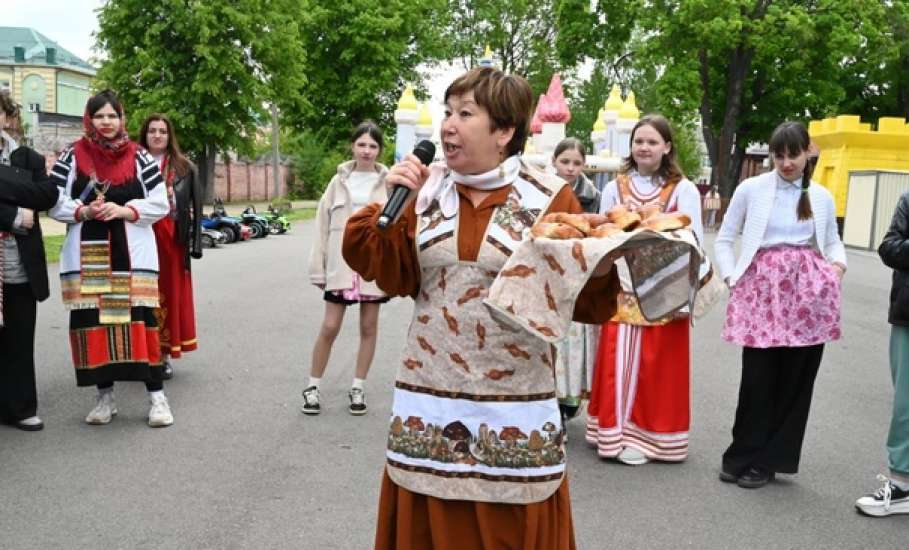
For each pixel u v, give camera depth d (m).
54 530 3.95
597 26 35.19
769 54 32.22
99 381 5.32
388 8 39.84
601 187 9.24
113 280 5.29
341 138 41.19
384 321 9.91
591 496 4.55
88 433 5.38
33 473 4.66
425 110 9.77
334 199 5.86
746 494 4.64
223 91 29.31
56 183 5.28
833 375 7.75
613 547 3.93
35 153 5.21
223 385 6.68
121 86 29.50
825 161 29.03
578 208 2.59
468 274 2.50
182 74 29.09
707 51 32.62
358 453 5.14
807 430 5.95
